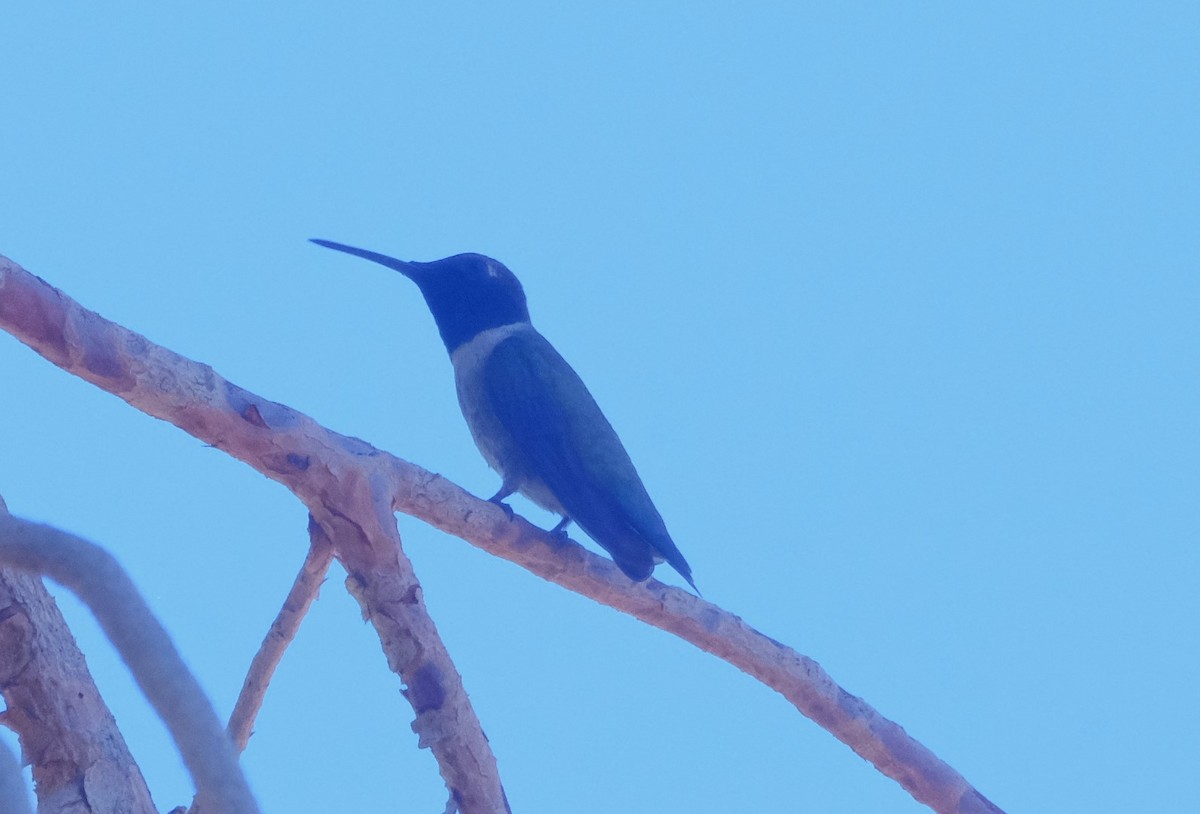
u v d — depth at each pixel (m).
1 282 6.34
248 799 2.83
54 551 3.06
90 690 6.30
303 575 7.93
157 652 2.93
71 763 6.12
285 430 7.41
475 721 7.66
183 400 7.07
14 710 6.11
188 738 2.85
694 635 10.02
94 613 3.01
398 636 7.65
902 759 10.37
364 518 7.67
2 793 3.17
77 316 6.67
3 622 6.11
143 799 6.23
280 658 8.19
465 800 7.57
